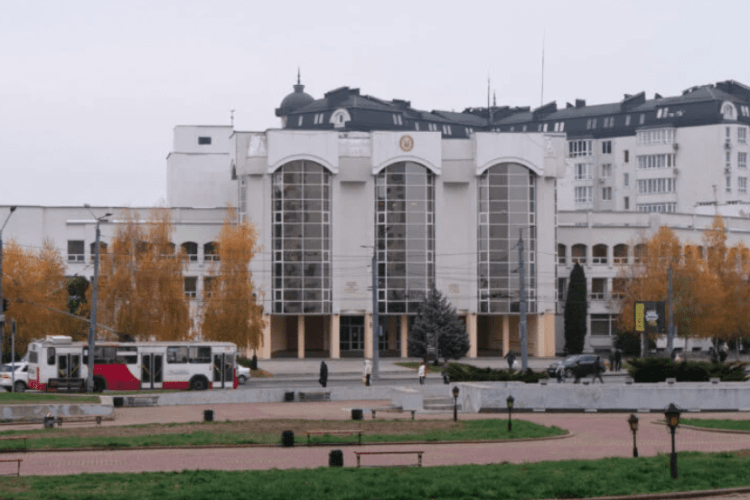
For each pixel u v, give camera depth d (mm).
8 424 42875
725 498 22656
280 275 98125
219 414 46688
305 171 98500
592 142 178125
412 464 28234
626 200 175625
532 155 101250
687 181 169250
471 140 101188
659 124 172250
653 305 74688
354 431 34750
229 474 25500
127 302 77562
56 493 22578
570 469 26156
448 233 100938
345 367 88562
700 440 34531
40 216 105688
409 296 99688
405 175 99875
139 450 32156
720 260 97938
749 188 169625
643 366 52125
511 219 101250
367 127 185250
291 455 30812
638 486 23547
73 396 50312
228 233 81125
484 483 23641
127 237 79438
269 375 79500
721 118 167625
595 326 111750
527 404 46312
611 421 41625
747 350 112125
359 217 99750
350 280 99500
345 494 22422
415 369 85938
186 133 127000
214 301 79750
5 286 77875
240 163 98750
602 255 112500
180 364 63438
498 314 101312
